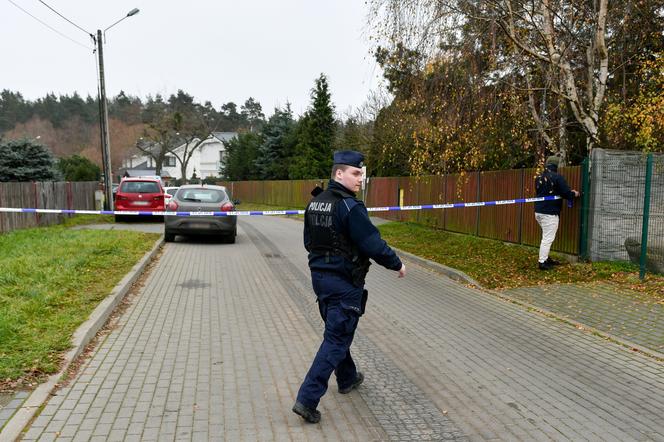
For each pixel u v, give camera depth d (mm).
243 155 55031
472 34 9500
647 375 4992
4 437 3459
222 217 14242
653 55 9930
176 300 7699
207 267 10633
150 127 58781
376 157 24266
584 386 4723
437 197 16766
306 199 36312
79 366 4879
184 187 14812
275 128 50000
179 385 4535
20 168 26469
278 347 5652
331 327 3967
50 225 18984
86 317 6059
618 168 9375
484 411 4199
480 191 13859
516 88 9648
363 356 5496
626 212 9352
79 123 86188
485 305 7727
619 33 10367
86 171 49000
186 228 14109
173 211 14250
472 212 14320
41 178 27141
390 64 10188
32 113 85312
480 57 9641
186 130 59094
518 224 12078
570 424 3982
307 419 3873
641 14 9938
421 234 15914
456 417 4086
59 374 4551
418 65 10062
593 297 7848
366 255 4008
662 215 8953
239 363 5129
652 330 6285
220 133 92250
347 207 3936
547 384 4762
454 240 13844
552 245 10539
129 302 7434
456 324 6727
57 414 3900
